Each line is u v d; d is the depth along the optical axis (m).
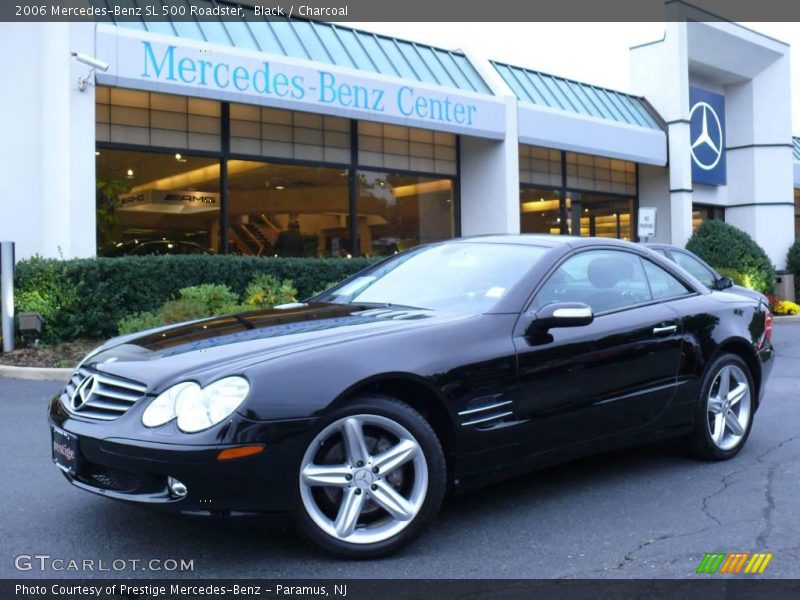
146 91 13.88
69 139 11.76
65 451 3.62
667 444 5.88
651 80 22.78
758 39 24.17
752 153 25.03
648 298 5.05
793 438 6.16
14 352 10.21
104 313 11.00
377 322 4.02
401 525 3.64
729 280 9.44
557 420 4.23
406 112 15.72
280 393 3.38
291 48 14.89
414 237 17.84
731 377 5.48
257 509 3.33
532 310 4.29
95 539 3.87
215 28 14.09
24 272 10.64
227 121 14.91
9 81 12.61
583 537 3.96
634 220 23.03
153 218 14.06
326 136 16.34
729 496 4.64
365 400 3.58
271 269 12.77
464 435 3.85
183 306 10.05
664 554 3.74
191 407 3.31
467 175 18.44
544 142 18.69
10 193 12.66
